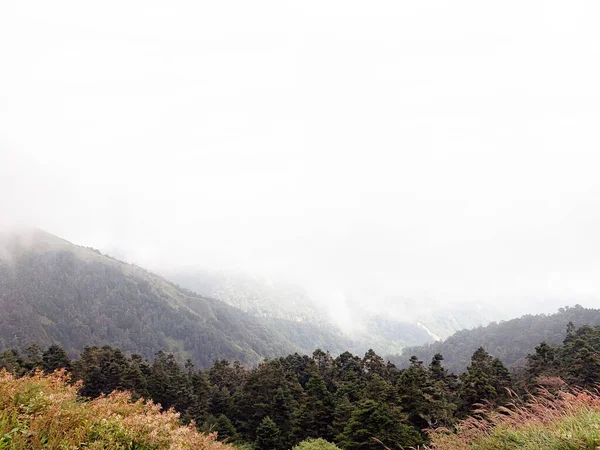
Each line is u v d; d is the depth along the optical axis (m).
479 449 6.78
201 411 50.34
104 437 6.76
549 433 5.81
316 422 43.53
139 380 52.44
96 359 60.56
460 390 41.53
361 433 32.50
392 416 33.78
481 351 61.34
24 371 47.91
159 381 53.53
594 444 5.04
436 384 47.84
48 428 6.39
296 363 77.56
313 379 52.75
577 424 5.68
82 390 50.00
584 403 6.19
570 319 193.12
